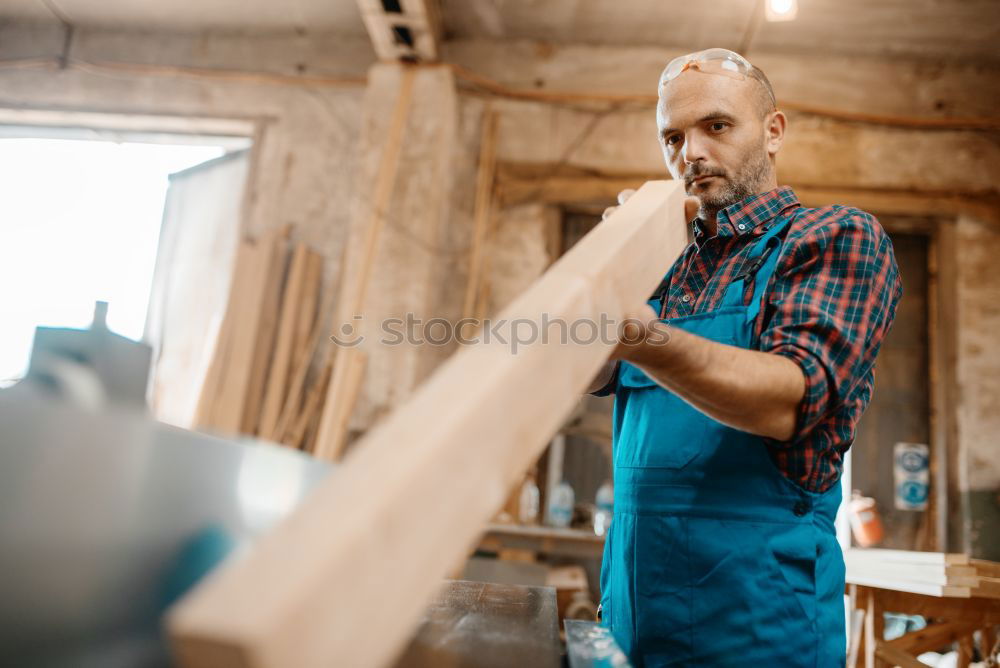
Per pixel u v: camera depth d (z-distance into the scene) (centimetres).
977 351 473
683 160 134
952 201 480
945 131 491
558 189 496
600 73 512
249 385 453
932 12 457
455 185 498
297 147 523
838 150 491
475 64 518
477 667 66
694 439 111
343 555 33
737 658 101
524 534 372
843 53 502
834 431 106
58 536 42
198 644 29
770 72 502
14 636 39
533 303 54
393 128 484
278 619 30
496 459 46
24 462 41
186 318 538
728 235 128
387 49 486
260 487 59
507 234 497
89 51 549
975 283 480
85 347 54
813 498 107
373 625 35
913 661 237
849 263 105
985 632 285
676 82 134
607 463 475
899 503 467
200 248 548
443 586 119
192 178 567
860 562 263
